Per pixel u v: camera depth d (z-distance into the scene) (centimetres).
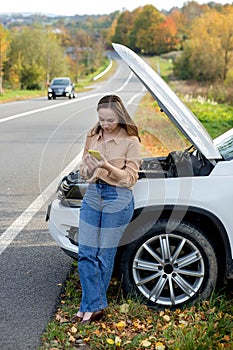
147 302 442
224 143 494
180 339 382
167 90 444
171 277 438
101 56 10888
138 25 11775
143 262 438
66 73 8119
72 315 434
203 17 6031
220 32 5778
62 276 521
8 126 1847
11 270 535
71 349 383
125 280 442
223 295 448
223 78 5800
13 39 7500
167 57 10794
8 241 618
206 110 2492
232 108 2720
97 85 6888
